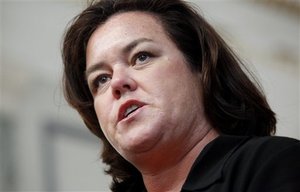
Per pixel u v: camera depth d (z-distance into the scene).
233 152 3.91
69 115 10.90
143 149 4.22
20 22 10.91
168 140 4.23
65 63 5.10
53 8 10.85
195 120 4.36
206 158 3.99
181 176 4.31
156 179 4.39
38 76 10.84
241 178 3.67
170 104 4.26
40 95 10.84
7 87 10.66
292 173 3.49
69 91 5.13
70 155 10.84
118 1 4.75
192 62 4.53
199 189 3.81
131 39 4.46
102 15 4.76
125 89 4.30
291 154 3.60
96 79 4.55
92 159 10.75
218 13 11.38
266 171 3.55
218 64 4.59
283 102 11.30
